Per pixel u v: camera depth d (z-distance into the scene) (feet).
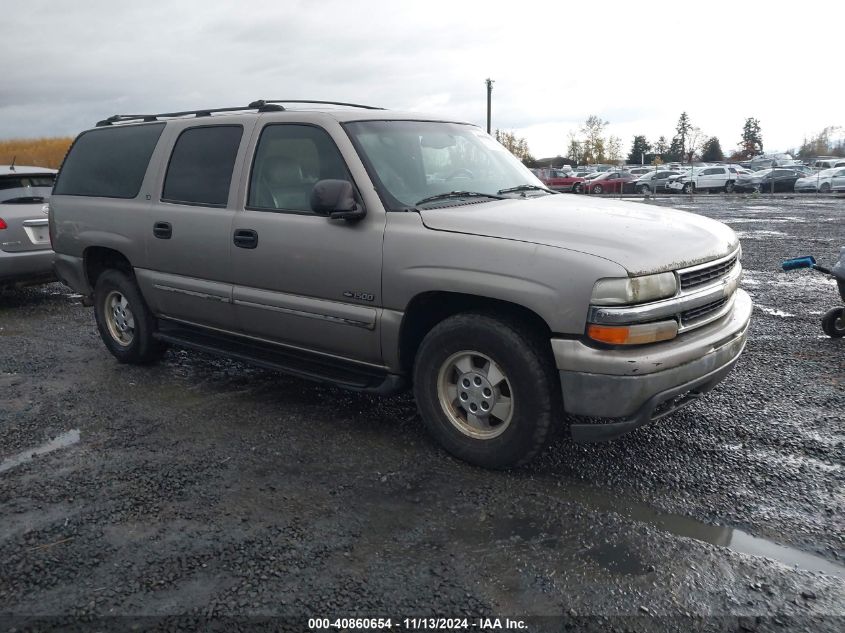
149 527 10.82
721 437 13.83
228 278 15.67
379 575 9.50
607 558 9.81
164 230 16.87
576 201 14.49
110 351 19.90
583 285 10.80
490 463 12.35
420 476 12.39
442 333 12.46
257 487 12.08
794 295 27.84
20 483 12.39
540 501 11.43
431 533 10.52
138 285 18.30
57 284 34.40
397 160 14.02
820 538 10.29
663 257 11.32
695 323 11.85
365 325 13.33
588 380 10.99
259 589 9.23
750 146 308.60
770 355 19.27
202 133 16.61
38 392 17.42
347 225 13.39
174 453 13.56
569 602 8.89
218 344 16.72
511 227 11.95
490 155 16.30
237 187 15.44
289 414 15.52
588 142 261.85
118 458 13.38
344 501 11.54
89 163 19.75
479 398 12.40
